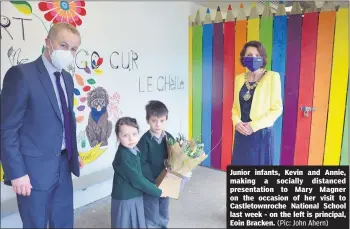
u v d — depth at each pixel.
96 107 1.93
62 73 1.43
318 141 2.28
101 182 1.97
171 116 2.27
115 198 1.45
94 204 1.89
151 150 1.53
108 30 1.94
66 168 1.48
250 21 2.32
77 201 1.87
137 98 2.12
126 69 2.05
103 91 1.96
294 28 2.24
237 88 2.03
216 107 2.45
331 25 2.13
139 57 2.12
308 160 2.32
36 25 1.62
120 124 1.44
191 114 2.42
